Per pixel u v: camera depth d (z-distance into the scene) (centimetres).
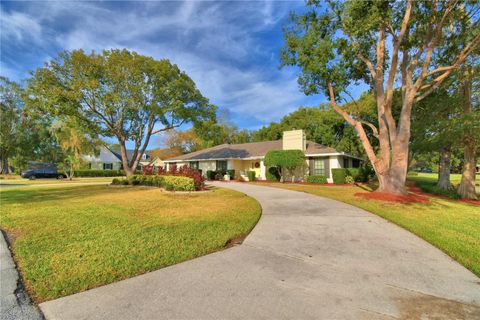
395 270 332
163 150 4278
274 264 352
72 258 372
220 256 385
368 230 532
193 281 301
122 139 1812
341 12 971
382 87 1100
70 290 281
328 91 1211
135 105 1681
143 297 265
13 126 3491
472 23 1018
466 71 1134
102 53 1557
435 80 1005
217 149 2683
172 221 610
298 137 1966
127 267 341
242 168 2455
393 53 992
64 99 1499
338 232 517
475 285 291
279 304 249
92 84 1476
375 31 1031
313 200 944
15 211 745
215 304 249
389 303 251
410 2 925
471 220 630
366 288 283
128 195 1148
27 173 2853
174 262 361
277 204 855
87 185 1838
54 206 837
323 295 267
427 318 227
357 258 375
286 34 1118
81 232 514
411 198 962
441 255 387
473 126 1021
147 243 443
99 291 279
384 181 1079
